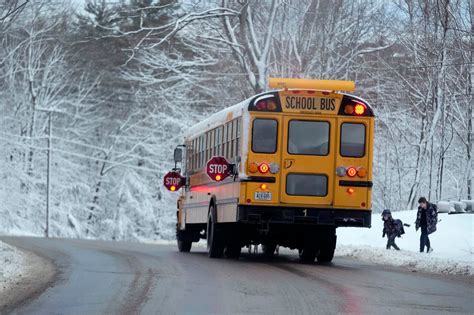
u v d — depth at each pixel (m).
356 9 94.88
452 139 85.56
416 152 91.06
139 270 31.67
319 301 23.25
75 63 108.62
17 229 103.12
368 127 35.41
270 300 23.28
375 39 95.12
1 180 103.50
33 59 107.00
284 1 91.44
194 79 100.62
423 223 48.12
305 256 39.09
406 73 92.19
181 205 49.78
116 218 108.69
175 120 103.62
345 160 35.28
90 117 109.88
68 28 109.31
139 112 106.88
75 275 29.70
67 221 107.50
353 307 22.23
